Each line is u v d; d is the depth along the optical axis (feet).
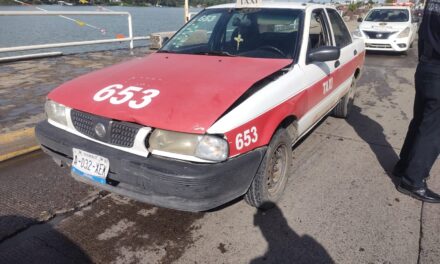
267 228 9.44
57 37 34.06
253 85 9.18
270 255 8.48
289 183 11.68
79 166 8.76
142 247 8.70
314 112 12.30
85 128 8.86
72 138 9.01
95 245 8.73
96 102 8.74
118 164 8.11
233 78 9.41
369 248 8.71
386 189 11.41
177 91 8.68
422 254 8.52
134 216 9.88
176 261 8.27
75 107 8.94
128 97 8.64
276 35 12.02
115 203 10.45
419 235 9.20
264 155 9.12
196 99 8.30
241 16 12.99
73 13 28.35
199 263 8.22
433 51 9.78
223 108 8.09
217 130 7.72
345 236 9.14
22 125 14.83
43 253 8.39
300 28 11.95
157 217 9.85
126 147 8.21
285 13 12.55
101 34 37.68
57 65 25.82
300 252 8.58
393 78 28.09
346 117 18.33
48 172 12.07
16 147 13.28
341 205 10.48
